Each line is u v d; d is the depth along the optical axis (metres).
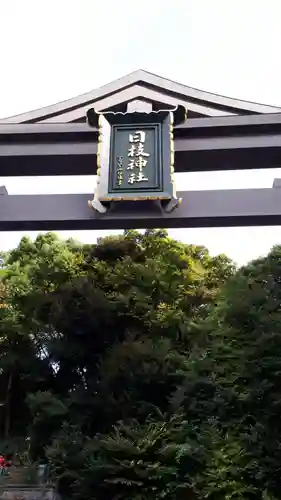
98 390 12.26
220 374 10.47
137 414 11.29
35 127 8.39
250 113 8.41
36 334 14.70
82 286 13.56
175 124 8.19
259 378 9.90
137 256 15.53
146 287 13.72
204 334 11.84
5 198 7.83
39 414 12.16
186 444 9.26
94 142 8.38
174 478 9.06
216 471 8.71
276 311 10.93
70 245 17.00
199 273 15.51
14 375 15.69
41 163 8.45
